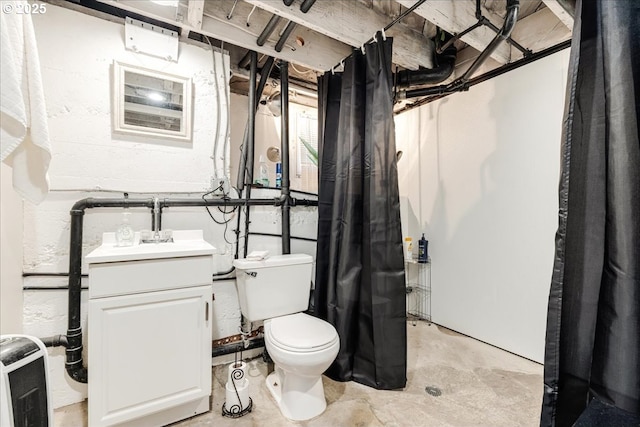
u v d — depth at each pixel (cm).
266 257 201
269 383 191
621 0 92
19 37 95
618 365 93
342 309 200
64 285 173
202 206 208
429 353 232
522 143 225
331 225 216
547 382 106
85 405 172
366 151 196
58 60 172
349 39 204
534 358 218
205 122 213
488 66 248
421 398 177
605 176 98
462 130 268
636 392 89
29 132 108
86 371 169
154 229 193
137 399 145
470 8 200
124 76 186
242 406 165
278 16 179
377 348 186
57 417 161
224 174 219
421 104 304
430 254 297
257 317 191
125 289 143
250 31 207
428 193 299
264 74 241
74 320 167
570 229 104
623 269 92
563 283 105
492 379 196
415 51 242
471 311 260
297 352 154
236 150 291
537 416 161
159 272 151
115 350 141
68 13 175
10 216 150
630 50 90
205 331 163
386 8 217
